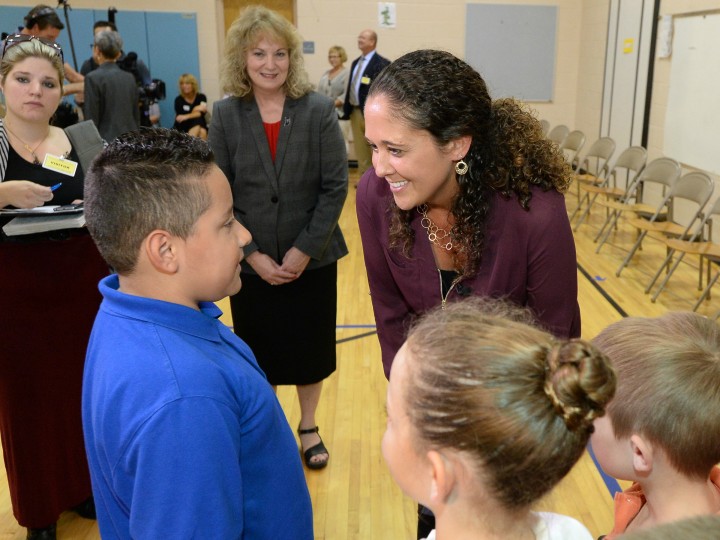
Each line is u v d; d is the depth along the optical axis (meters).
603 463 0.98
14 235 1.82
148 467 0.84
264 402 1.00
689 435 0.86
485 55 8.57
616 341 0.96
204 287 1.00
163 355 0.89
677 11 5.81
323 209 2.26
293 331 2.39
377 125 1.09
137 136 0.99
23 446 2.01
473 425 0.65
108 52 5.43
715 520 0.43
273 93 2.22
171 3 8.23
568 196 7.39
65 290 1.95
